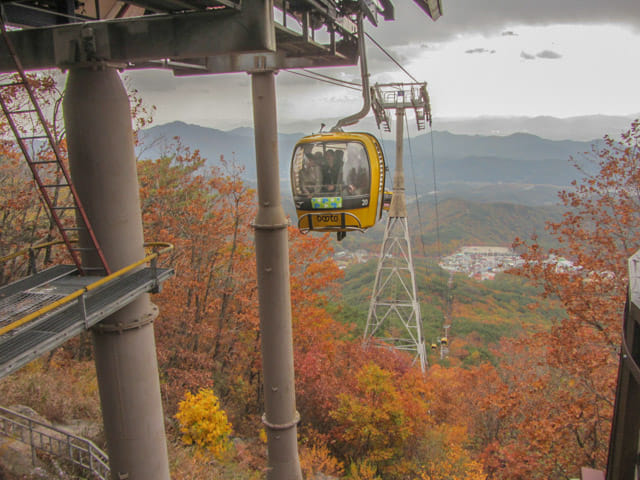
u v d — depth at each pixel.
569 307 16.14
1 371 3.41
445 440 21.38
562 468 15.76
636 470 2.99
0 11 4.62
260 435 17.80
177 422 15.57
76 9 6.27
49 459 9.68
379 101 29.17
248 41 5.15
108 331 5.50
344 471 19.72
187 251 22.08
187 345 22.56
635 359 2.82
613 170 15.96
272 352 9.77
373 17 9.88
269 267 9.42
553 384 20.50
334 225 11.02
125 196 5.50
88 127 5.23
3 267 15.69
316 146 10.79
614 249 16.16
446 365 45.56
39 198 14.77
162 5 5.09
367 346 31.22
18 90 14.40
